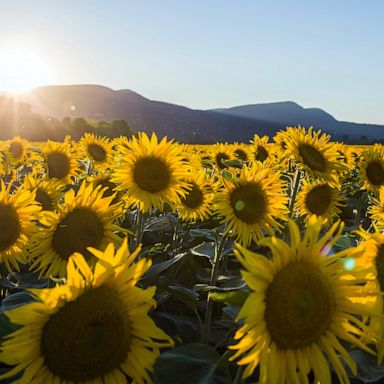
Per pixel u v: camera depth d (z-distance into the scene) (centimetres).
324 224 177
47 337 58
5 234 106
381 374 74
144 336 61
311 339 58
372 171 203
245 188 131
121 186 139
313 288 58
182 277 158
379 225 113
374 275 65
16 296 94
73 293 57
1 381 80
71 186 175
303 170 166
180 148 143
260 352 56
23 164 286
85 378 59
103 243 99
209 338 118
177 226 177
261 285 55
